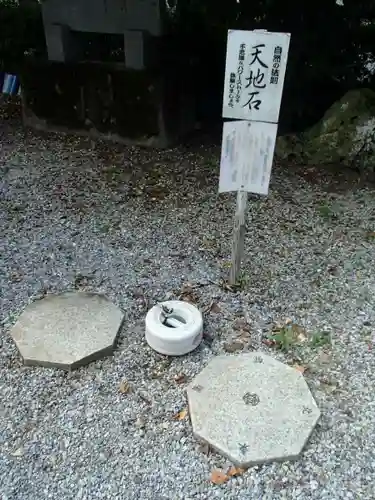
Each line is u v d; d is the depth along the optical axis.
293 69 4.67
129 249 3.26
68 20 4.63
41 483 1.88
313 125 4.66
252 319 2.66
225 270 3.05
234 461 1.93
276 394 2.18
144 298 2.81
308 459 1.95
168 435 2.05
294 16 4.45
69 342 2.45
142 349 2.47
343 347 2.48
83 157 4.61
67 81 4.80
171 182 4.16
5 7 5.79
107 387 2.27
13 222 3.55
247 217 3.63
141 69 4.50
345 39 4.66
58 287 2.89
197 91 5.08
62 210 3.72
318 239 3.38
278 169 4.35
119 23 4.46
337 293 2.86
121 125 4.80
